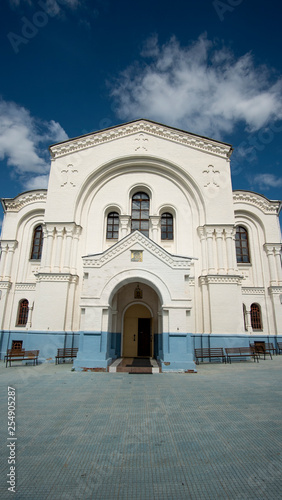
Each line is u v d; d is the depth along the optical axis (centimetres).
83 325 1322
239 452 482
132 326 1833
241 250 2334
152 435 553
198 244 1900
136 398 814
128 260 1391
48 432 567
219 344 1641
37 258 2147
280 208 2392
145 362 1495
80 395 848
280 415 664
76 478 403
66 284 1728
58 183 1967
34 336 1642
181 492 373
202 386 964
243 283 2248
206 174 2002
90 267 1388
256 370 1307
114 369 1259
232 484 390
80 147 2048
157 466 436
